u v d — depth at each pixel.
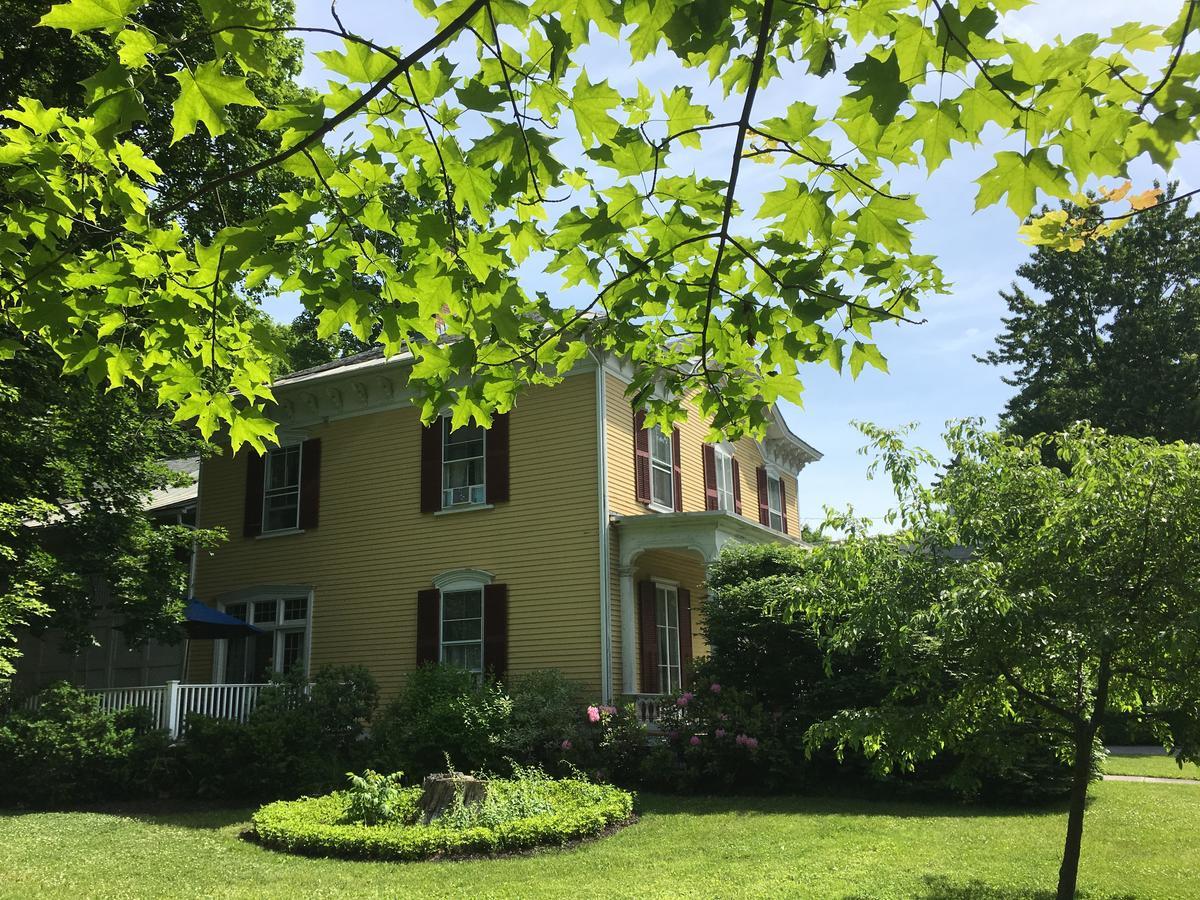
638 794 12.31
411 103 2.95
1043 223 3.44
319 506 17.64
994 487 6.23
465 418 4.68
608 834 9.56
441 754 13.02
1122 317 32.69
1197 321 30.98
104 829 10.59
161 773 13.21
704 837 9.27
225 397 4.35
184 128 2.79
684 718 13.10
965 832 9.37
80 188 3.46
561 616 14.81
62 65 11.91
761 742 12.27
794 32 2.64
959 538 6.19
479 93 2.76
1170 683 5.68
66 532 14.41
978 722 6.24
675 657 16.83
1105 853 8.38
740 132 2.78
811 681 12.89
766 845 8.76
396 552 16.59
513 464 15.85
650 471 16.56
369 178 3.43
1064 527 5.57
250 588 17.89
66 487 13.53
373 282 3.87
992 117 2.52
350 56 2.85
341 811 10.52
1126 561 5.51
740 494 20.75
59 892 7.45
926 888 7.01
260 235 3.17
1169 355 31.48
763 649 13.12
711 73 2.75
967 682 5.96
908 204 2.94
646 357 4.74
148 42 2.63
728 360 4.61
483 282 3.54
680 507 17.61
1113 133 2.48
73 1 2.51
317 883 7.64
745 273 4.02
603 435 15.23
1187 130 2.46
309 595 17.25
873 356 3.92
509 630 15.17
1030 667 5.72
